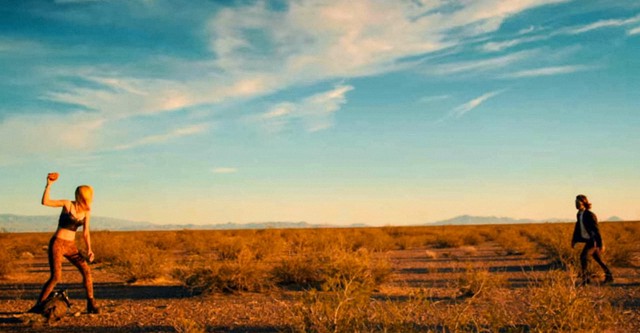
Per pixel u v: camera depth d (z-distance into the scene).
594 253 12.73
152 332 7.98
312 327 6.27
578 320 6.66
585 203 12.86
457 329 6.61
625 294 10.86
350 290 6.31
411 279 14.30
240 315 9.30
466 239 35.34
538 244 24.34
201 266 12.34
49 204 9.01
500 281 12.16
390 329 6.21
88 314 9.49
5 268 16.28
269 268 14.56
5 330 8.21
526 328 7.32
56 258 9.09
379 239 31.19
